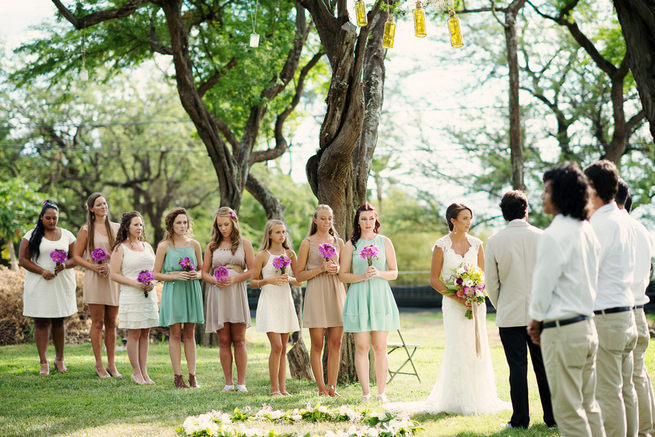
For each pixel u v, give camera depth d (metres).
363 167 9.03
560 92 23.83
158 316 8.32
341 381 8.59
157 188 31.94
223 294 7.64
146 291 8.12
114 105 30.58
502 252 5.65
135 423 5.90
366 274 6.94
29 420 6.04
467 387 6.29
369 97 9.43
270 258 7.42
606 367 4.59
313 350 7.39
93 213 8.65
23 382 8.08
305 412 5.98
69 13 9.20
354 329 6.98
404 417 5.62
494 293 5.73
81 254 8.62
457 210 6.48
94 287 8.52
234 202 14.12
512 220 5.76
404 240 37.34
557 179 4.26
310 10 8.29
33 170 30.39
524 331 5.66
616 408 4.55
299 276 7.29
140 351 8.31
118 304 8.73
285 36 13.70
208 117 13.45
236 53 13.24
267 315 7.34
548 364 4.22
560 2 15.88
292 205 32.44
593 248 4.27
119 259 8.17
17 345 13.05
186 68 12.55
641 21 7.37
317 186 8.77
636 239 5.09
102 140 30.52
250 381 8.71
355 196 8.96
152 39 13.18
